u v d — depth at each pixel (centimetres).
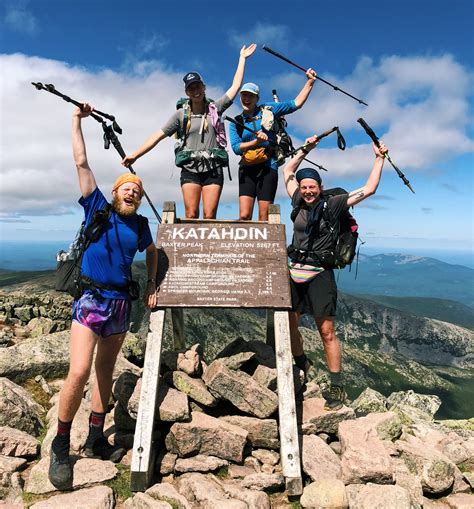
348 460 536
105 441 568
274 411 598
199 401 611
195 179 770
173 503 464
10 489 485
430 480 535
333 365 648
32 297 1606
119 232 527
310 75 838
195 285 622
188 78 723
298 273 646
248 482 511
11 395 658
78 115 568
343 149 742
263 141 778
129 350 938
